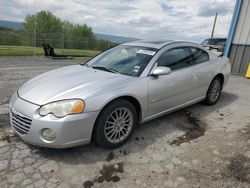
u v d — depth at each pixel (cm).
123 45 411
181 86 366
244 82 741
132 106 301
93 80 296
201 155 288
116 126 292
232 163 272
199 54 425
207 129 365
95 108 261
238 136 343
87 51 2227
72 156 276
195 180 242
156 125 371
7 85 598
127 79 304
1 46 2003
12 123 281
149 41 401
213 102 473
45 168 252
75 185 229
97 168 256
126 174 248
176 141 322
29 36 2039
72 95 260
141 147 303
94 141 287
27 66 988
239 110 455
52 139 250
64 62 1244
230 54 898
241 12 842
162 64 345
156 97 329
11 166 252
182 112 432
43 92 272
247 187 233
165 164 268
